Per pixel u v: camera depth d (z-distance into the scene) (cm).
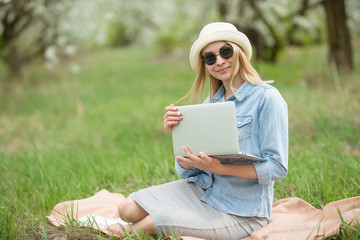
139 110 866
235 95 246
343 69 914
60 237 253
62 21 930
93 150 557
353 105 614
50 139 654
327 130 497
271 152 234
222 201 247
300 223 257
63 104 1001
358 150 449
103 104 984
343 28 933
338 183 343
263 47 1225
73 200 343
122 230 263
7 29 851
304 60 1365
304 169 366
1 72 1559
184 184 264
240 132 241
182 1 1594
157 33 2088
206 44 245
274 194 347
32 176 421
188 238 229
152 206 249
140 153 487
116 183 404
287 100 701
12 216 297
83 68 1834
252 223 246
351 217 253
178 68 1588
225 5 1143
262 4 1098
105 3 1126
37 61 1692
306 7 1173
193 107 223
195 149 225
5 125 764
